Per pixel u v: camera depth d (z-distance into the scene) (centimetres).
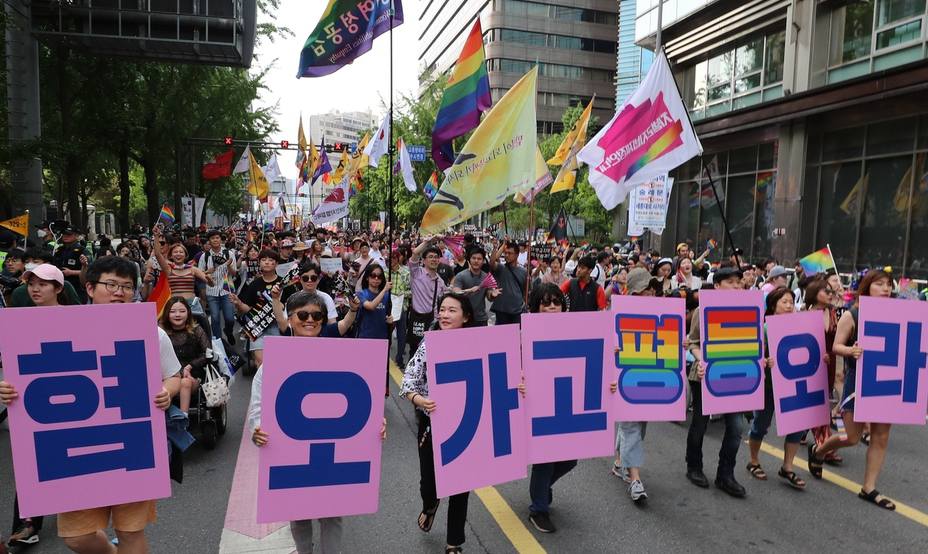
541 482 417
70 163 2338
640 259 1204
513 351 382
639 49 5347
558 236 1321
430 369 354
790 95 1817
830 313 527
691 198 2411
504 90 6569
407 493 473
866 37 1656
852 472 539
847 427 481
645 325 463
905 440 635
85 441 283
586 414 405
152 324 295
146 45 2103
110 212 6072
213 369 564
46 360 277
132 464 290
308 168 3077
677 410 466
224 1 2083
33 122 1983
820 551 391
